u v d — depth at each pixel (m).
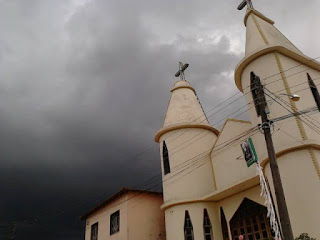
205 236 17.08
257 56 14.90
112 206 24.25
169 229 18.06
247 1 18.25
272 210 9.88
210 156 19.61
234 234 16.62
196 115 21.25
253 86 14.86
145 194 23.31
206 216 17.64
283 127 12.95
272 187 12.60
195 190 18.34
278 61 14.29
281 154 12.54
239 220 16.53
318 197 11.11
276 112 13.44
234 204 16.86
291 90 13.64
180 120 20.94
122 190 22.53
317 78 15.41
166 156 20.44
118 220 22.78
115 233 22.64
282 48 14.48
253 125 14.58
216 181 18.56
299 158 12.05
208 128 20.73
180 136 20.16
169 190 19.03
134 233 21.41
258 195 15.51
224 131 18.66
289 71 14.30
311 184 11.44
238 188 16.25
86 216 28.44
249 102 14.91
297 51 15.55
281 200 9.09
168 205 18.39
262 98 11.21
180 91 22.67
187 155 19.48
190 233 17.30
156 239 22.08
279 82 13.82
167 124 21.22
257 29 16.67
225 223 17.38
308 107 13.56
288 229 8.72
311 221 10.96
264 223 15.10
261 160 13.14
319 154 12.12
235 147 17.53
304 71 14.97
